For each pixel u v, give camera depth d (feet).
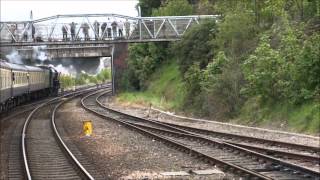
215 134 85.20
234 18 123.85
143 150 68.80
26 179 51.24
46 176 52.65
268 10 121.60
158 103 159.43
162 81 190.90
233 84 108.06
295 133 80.28
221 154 62.23
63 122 116.57
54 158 64.18
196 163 57.47
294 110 89.25
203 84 119.14
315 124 80.18
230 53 121.19
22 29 201.05
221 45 127.95
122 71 229.66
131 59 222.48
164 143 74.95
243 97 106.63
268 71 96.48
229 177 48.73
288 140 74.79
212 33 143.64
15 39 199.93
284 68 94.17
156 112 140.05
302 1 115.65
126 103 178.19
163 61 211.82
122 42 201.46
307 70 88.99
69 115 136.77
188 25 195.21
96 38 201.46
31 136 88.94
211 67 119.14
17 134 92.89
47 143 79.10
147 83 207.21
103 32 201.87
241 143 71.56
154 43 213.05
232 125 96.84
